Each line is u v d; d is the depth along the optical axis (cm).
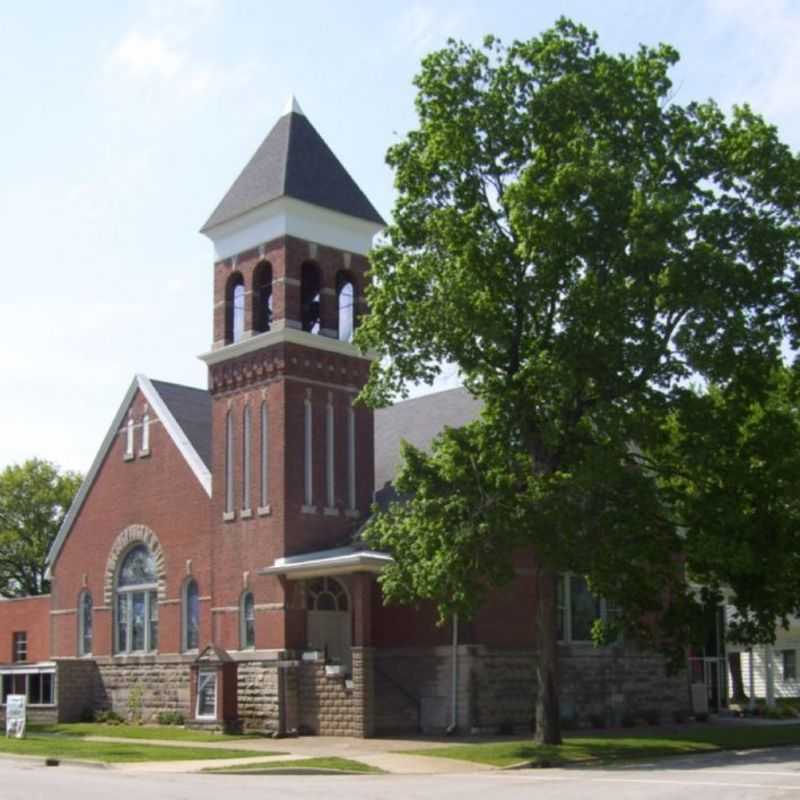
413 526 3184
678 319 3139
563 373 2973
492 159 3259
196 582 4562
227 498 4438
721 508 3052
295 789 2288
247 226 4516
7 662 5734
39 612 5606
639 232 2912
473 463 3152
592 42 3266
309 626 4197
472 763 2923
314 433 4331
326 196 4475
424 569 3102
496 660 3962
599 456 3003
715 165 3167
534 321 3209
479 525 3020
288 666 4009
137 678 4744
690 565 3275
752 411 3444
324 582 4262
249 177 4556
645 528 3158
